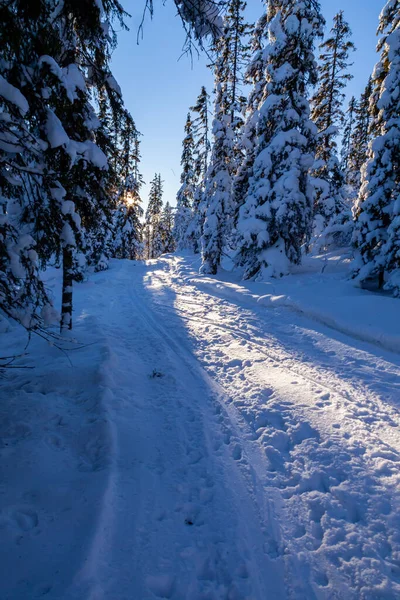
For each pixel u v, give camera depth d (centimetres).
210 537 284
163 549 267
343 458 377
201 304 1246
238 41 1705
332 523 296
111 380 544
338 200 1800
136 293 1600
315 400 515
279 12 1321
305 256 1714
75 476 332
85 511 284
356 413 470
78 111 588
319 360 667
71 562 236
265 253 1398
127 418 456
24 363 631
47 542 253
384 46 1128
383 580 243
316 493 333
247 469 373
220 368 670
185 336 878
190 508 315
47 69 421
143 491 325
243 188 1777
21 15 370
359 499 318
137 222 3528
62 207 479
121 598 222
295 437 427
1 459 342
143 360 704
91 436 399
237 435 439
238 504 321
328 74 1827
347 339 745
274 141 1307
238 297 1233
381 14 1120
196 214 2956
